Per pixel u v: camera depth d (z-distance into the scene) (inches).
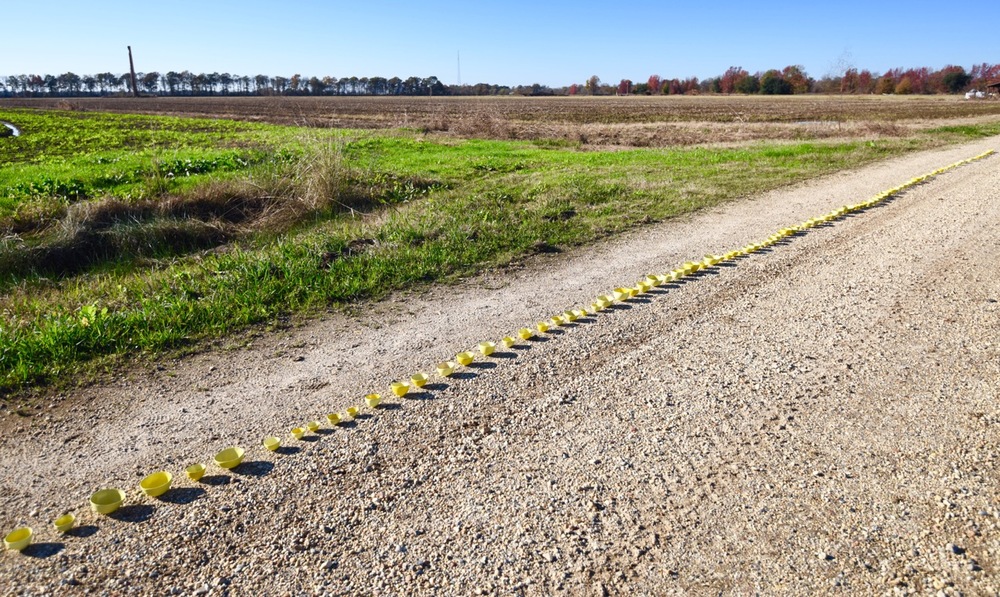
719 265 245.3
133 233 288.4
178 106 2057.1
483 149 705.0
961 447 120.5
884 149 649.0
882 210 341.4
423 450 123.0
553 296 213.3
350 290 215.8
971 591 87.5
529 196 386.3
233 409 139.2
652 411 136.8
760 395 142.9
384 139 761.0
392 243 270.4
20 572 91.9
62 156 634.8
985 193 379.2
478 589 89.0
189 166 482.3
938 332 175.3
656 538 98.8
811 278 226.4
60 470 117.0
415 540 98.9
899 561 93.4
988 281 217.2
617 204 362.6
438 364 161.2
